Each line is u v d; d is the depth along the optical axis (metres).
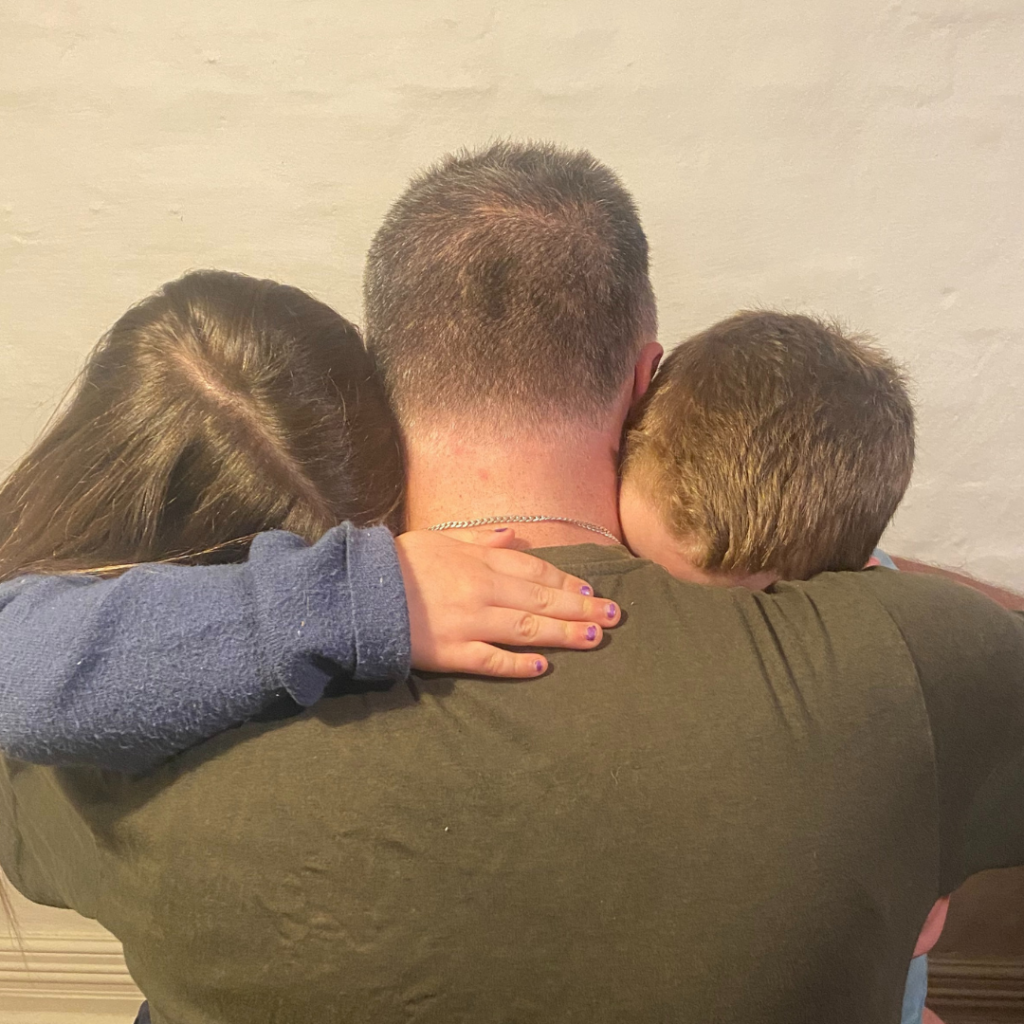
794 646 0.47
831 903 0.43
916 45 0.86
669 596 0.50
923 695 0.47
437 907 0.42
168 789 0.45
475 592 0.47
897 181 0.90
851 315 0.95
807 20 0.86
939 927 0.60
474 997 0.42
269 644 0.42
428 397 0.55
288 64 0.88
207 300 0.61
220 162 0.91
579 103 0.90
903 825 0.46
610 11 0.86
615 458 0.59
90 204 0.92
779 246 0.93
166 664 0.42
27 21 0.86
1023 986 1.21
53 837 0.53
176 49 0.88
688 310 0.96
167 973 0.46
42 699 0.42
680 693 0.45
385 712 0.45
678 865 0.42
